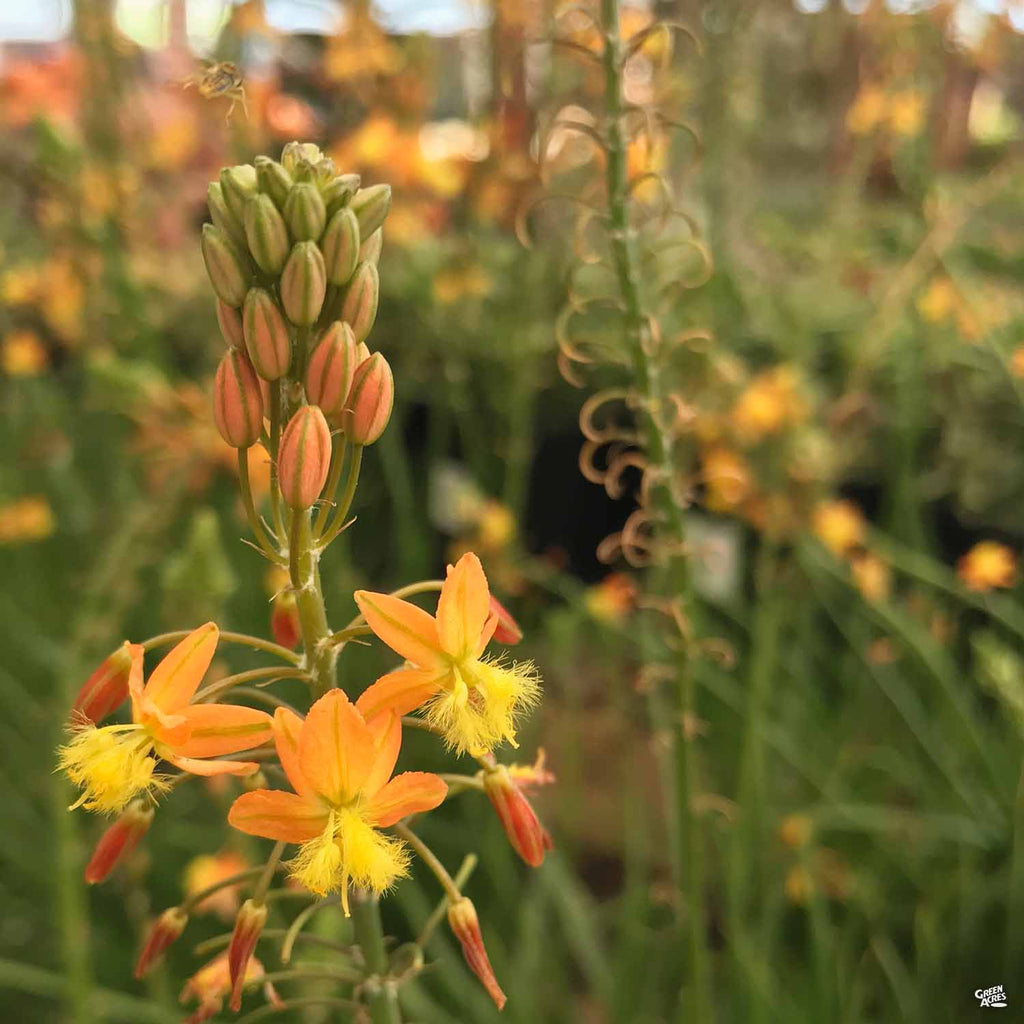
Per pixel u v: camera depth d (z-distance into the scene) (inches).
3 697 13.9
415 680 4.4
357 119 15.1
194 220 18.3
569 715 13.2
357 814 4.3
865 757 13.1
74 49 15.0
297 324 4.3
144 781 4.2
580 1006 12.4
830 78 17.9
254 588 13.3
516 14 12.7
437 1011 10.0
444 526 16.8
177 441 11.8
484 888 12.5
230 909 9.4
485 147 14.3
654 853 14.0
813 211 20.1
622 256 6.6
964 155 18.0
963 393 14.9
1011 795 11.5
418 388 17.1
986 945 11.4
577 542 18.0
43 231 15.8
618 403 16.7
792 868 11.9
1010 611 12.3
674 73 11.8
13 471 16.1
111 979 11.3
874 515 16.2
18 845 12.0
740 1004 10.3
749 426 11.7
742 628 15.0
